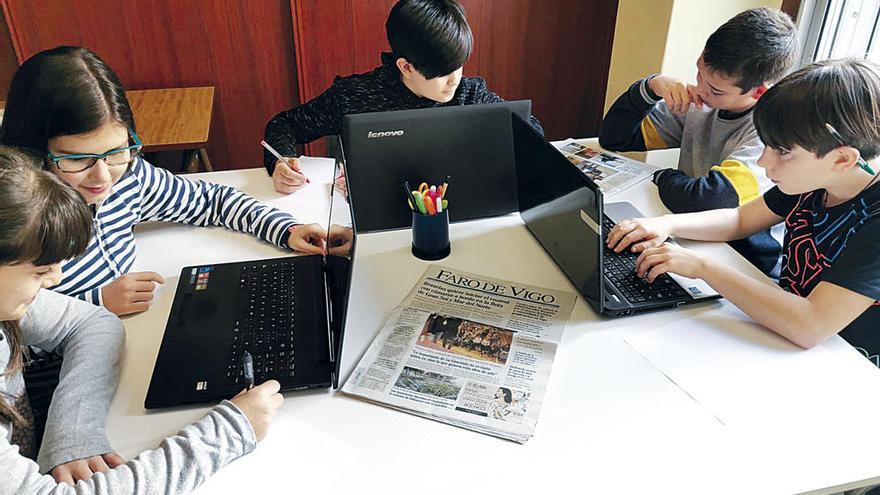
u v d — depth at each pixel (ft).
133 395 3.08
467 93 6.03
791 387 3.13
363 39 8.64
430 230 4.12
